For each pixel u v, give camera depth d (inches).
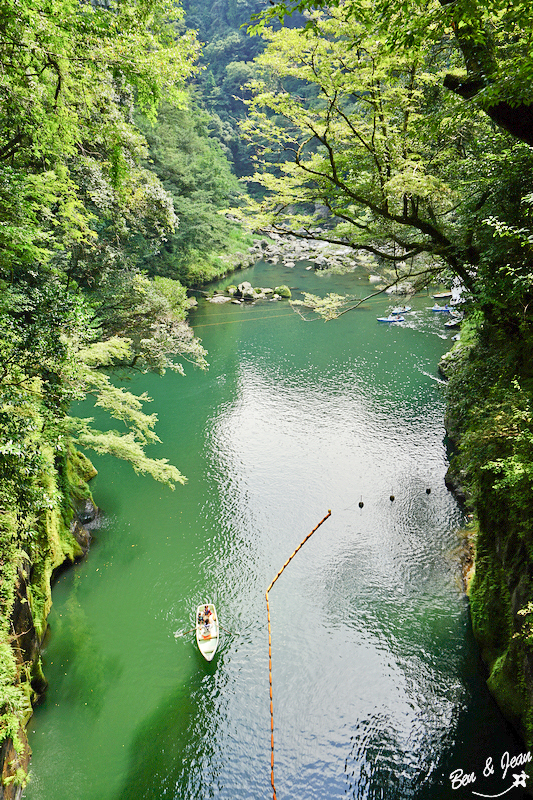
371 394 1397.6
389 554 852.6
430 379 1466.5
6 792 477.4
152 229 1707.7
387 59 513.0
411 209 650.8
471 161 619.5
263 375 1571.1
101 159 957.2
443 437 1171.9
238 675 661.9
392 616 733.9
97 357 776.3
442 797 513.0
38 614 666.8
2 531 481.1
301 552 869.8
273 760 563.5
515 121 354.9
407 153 634.8
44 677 646.5
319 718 603.2
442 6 332.8
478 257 621.9
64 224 825.5
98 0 508.4
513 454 517.3
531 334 573.0
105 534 916.0
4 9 398.0
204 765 559.2
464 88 398.6
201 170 2532.0
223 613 756.6
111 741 583.5
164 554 870.4
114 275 1051.9
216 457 1152.8
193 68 571.5
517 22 332.5
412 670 650.2
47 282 772.6
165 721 606.9
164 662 681.0
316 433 1227.9
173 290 1501.0
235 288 2422.5
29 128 596.1
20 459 383.9
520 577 550.3
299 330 1951.3
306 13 341.1
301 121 582.2
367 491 1010.1
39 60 485.1
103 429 1255.5
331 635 711.7
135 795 532.4
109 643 708.7
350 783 538.0
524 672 522.9
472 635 690.8
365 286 2458.2
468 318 673.6
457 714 589.9
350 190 631.8
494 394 600.1
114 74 528.4
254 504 992.2
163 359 1026.1
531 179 536.1
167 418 1331.2
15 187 561.6
